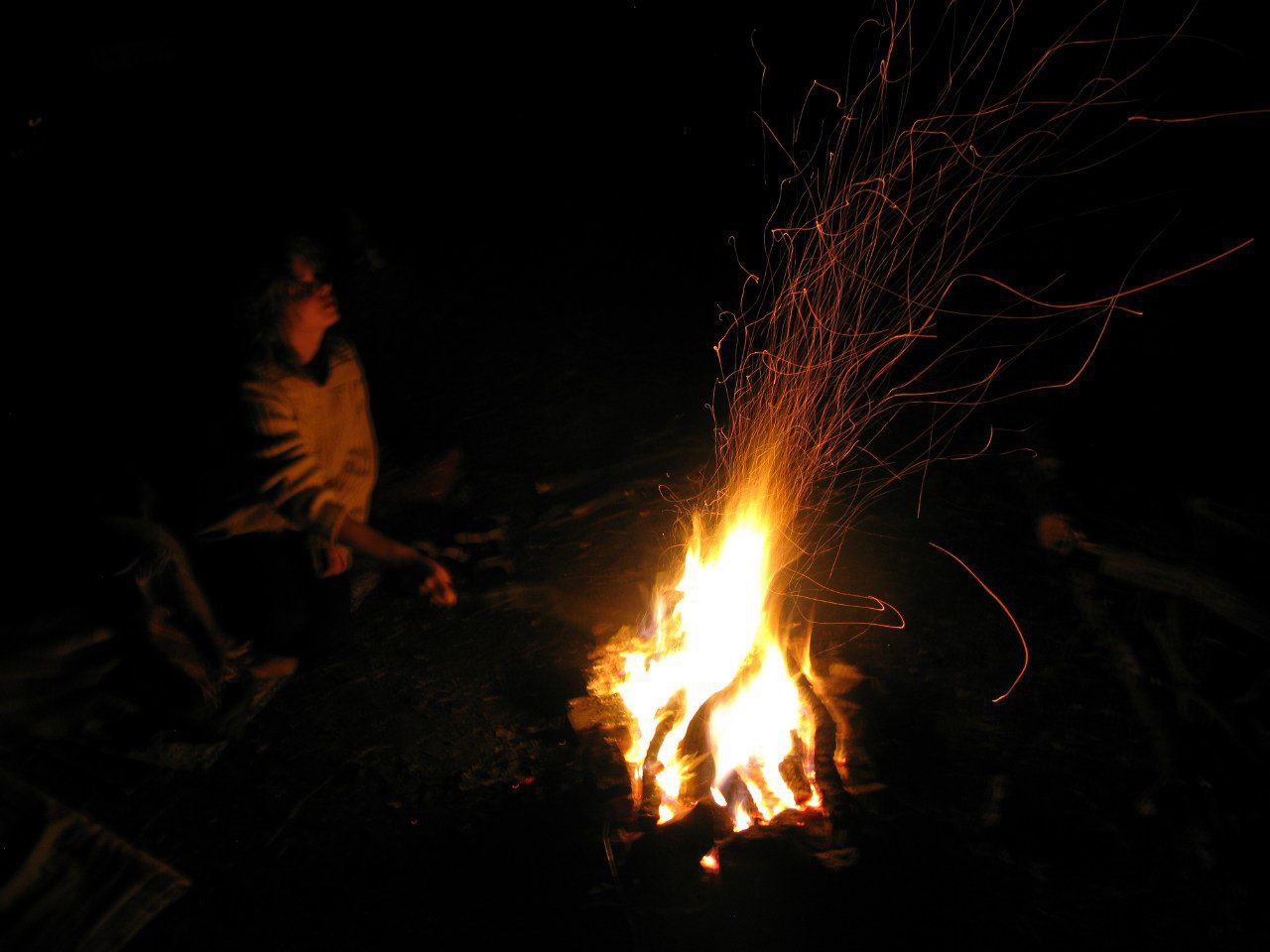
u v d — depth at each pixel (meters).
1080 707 3.01
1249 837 2.51
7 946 2.48
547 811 2.88
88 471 3.46
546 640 3.60
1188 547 3.34
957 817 2.69
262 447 3.03
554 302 6.10
